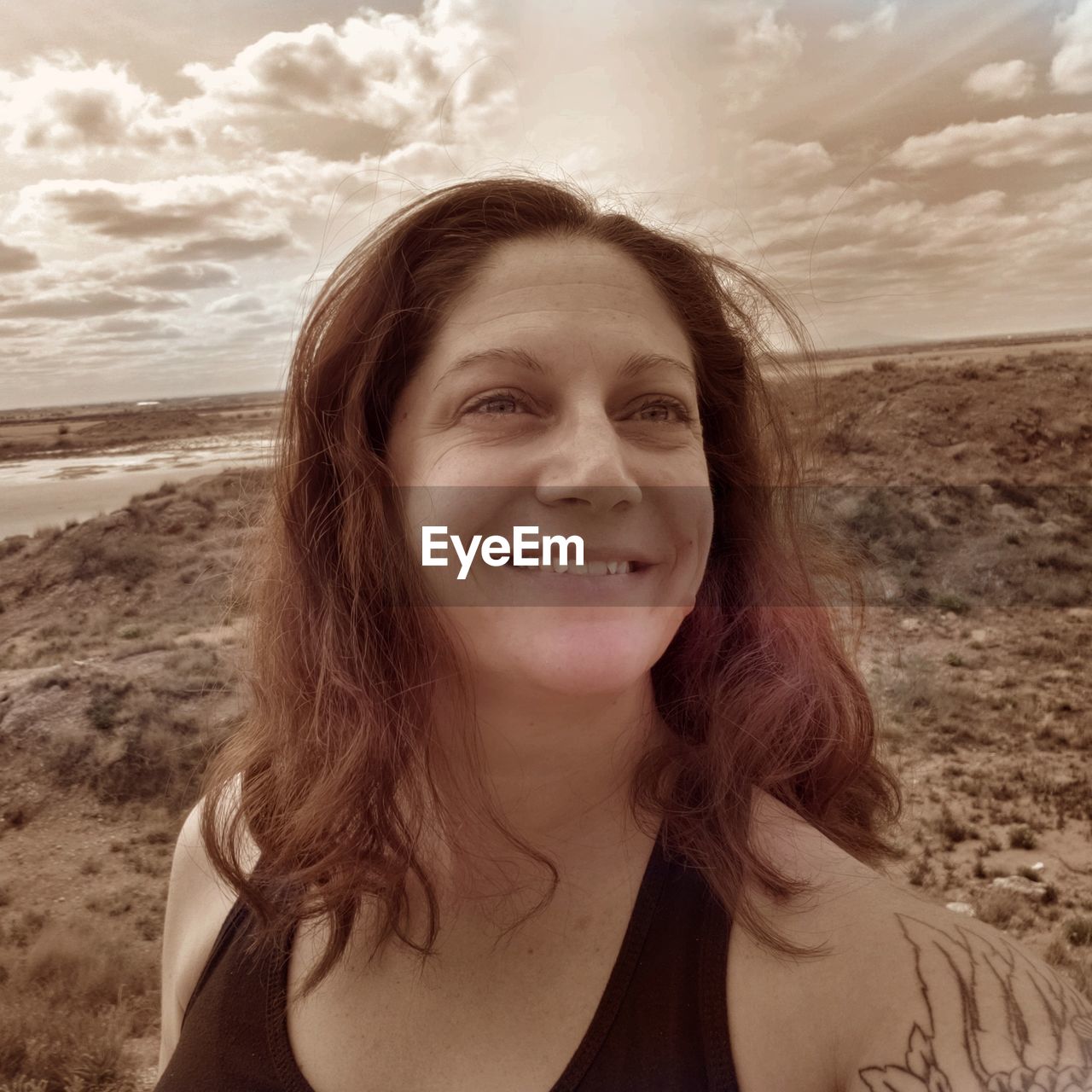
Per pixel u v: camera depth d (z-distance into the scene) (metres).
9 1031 4.64
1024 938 4.86
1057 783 6.88
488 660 0.84
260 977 0.96
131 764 8.34
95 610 14.23
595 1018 0.80
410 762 0.99
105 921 6.16
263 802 1.18
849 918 0.81
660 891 0.85
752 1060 0.76
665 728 1.07
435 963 0.89
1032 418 18.66
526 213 1.00
